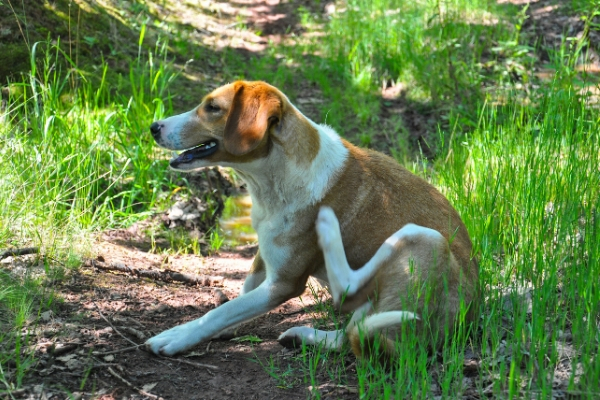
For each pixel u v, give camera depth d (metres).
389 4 11.66
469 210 5.41
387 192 4.51
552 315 4.32
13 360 3.91
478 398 3.85
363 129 8.61
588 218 4.82
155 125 4.52
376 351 3.94
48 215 5.50
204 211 6.84
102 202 6.53
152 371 4.11
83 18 8.69
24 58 7.50
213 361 4.33
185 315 4.88
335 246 4.34
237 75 9.54
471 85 8.97
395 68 9.73
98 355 4.13
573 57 9.16
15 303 4.43
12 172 5.67
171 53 9.51
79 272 5.17
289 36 11.30
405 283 4.23
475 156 6.59
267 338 4.71
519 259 4.92
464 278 4.34
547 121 6.15
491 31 10.32
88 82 7.63
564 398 3.75
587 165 5.50
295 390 4.00
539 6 11.29
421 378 3.84
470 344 4.29
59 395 3.73
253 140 4.21
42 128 6.52
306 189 4.38
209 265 5.91
